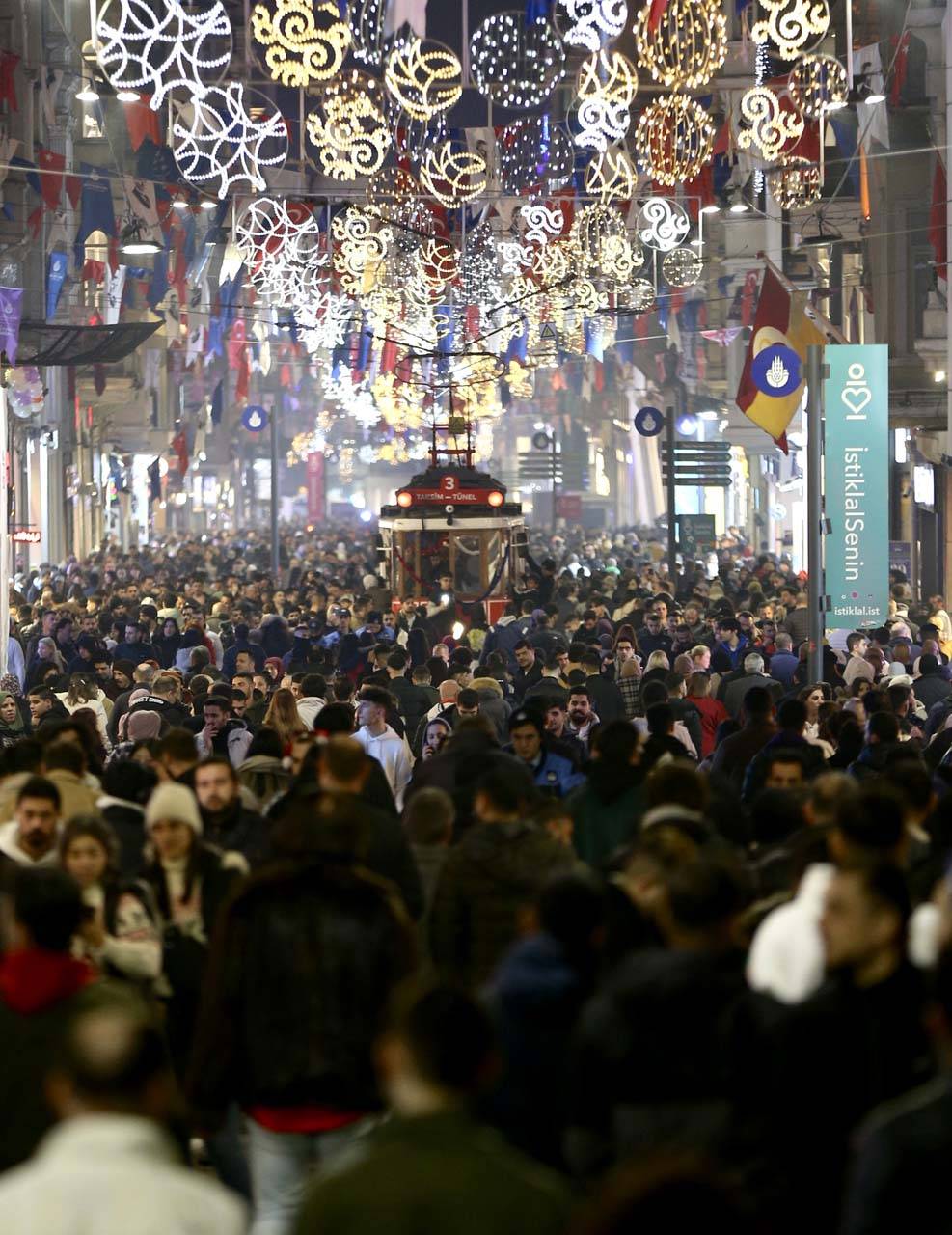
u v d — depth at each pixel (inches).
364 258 3287.4
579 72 2224.4
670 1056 569.0
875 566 2165.4
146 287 4741.6
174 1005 791.7
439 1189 429.7
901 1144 454.0
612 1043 572.7
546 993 644.1
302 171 3634.4
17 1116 619.5
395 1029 455.2
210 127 2268.7
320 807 831.1
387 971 692.1
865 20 3993.6
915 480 4242.1
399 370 5027.1
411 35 1974.7
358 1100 685.9
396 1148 440.5
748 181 3833.7
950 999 477.7
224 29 1813.5
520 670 2225.6
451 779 1156.5
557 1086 643.5
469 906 793.6
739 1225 333.4
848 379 2151.8
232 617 3213.6
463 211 3622.0
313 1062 682.2
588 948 656.4
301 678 2015.3
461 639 2923.2
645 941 727.1
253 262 3442.4
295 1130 687.1
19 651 2576.3
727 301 5093.5
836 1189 565.3
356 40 2165.4
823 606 2140.7
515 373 4945.9
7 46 3725.4
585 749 1590.8
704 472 4261.8
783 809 944.9
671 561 4266.7
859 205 4362.7
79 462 6225.4
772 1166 565.9
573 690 1622.8
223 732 1576.0
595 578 4242.1
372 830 843.4
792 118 2368.4
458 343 4884.4
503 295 4128.9
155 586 4311.0
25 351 3250.5
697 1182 335.6
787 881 799.1
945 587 3954.2
